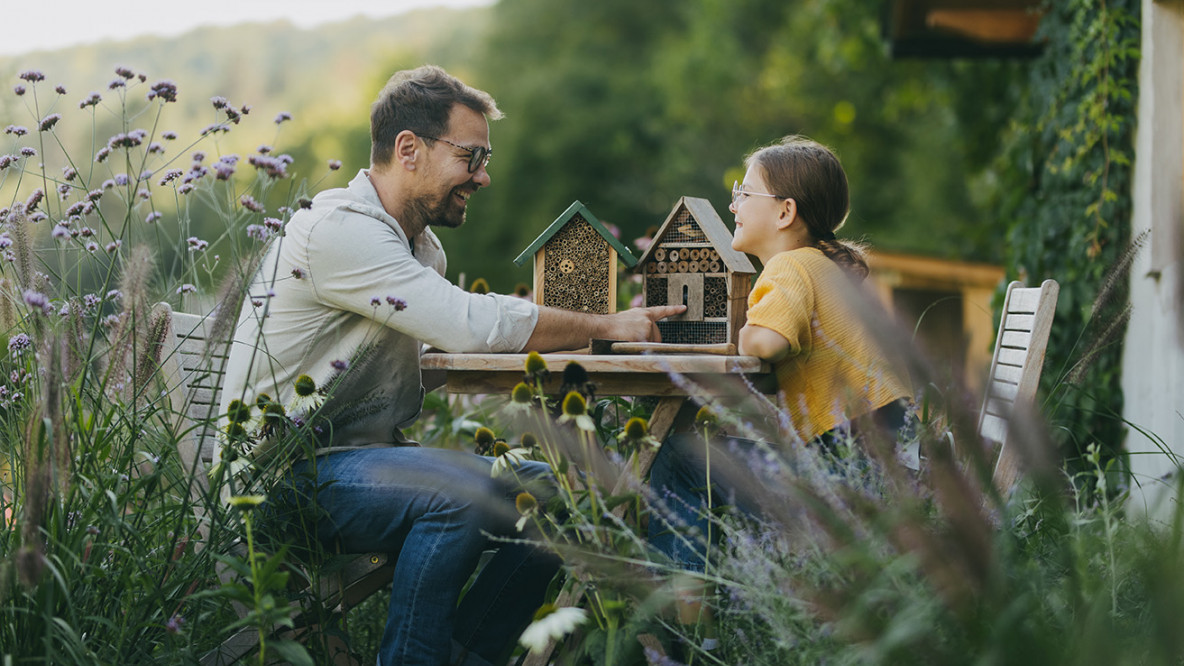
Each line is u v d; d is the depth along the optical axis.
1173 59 3.80
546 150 23.27
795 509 1.73
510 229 23.38
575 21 26.14
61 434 1.86
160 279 2.70
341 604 2.33
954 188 17.61
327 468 2.30
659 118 23.20
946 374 1.42
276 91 46.03
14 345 2.21
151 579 1.97
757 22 21.92
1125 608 1.68
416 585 2.14
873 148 19.06
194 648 2.07
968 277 8.81
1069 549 1.69
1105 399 4.04
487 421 3.38
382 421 2.48
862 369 2.20
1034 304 2.53
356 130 29.19
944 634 1.50
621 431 2.46
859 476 1.93
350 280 2.36
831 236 2.57
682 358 2.15
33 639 1.84
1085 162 4.51
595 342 2.44
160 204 2.88
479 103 2.59
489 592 2.35
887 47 7.26
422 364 2.29
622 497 2.00
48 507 1.93
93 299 2.39
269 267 2.44
